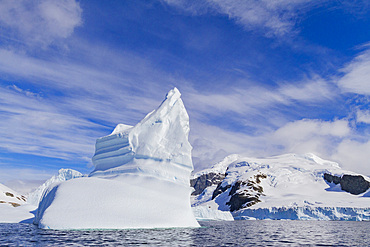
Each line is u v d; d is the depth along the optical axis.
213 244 23.06
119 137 46.09
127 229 30.92
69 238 23.05
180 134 46.41
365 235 35.03
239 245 23.11
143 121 47.34
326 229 47.31
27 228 31.11
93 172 46.84
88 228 29.75
